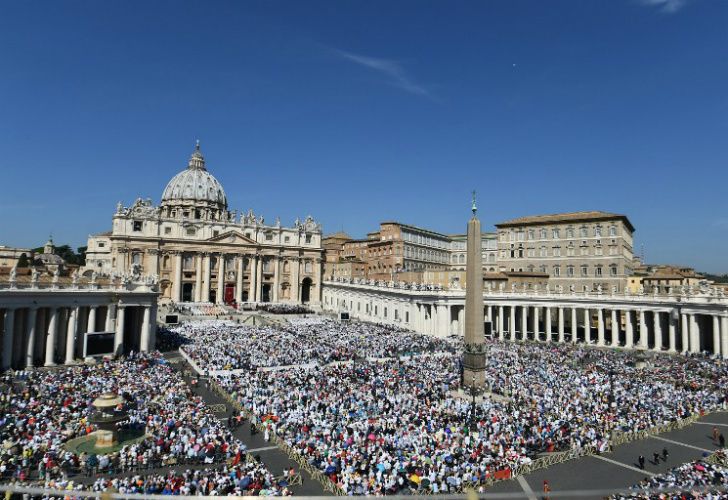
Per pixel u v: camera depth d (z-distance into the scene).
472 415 35.31
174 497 6.66
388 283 107.31
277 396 42.12
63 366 52.31
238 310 116.88
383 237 141.75
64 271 100.19
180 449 30.19
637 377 51.25
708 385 48.31
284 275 139.25
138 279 63.03
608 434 35.31
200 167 175.75
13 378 45.00
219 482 25.27
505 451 31.30
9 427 31.38
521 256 112.56
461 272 105.25
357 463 28.28
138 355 58.75
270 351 62.31
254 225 135.25
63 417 34.16
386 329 89.94
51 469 26.66
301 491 26.72
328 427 34.56
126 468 28.64
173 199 167.75
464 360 46.59
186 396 42.16
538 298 86.19
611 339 83.56
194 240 125.88
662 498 24.64
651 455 33.22
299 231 141.38
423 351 68.31
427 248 147.88
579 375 51.28
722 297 66.62
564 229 107.06
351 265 149.88
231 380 48.00
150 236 122.25
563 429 35.19
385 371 52.41
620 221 100.19
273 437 34.78
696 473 27.69
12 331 49.09
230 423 37.25
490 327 86.12
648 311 76.75
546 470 30.50
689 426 39.09
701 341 73.44
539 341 85.62
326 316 112.62
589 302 81.50
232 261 131.75
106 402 32.06
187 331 78.56
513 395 43.31
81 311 59.72
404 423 35.56
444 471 27.50
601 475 29.88
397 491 25.81
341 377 49.25
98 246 156.25
